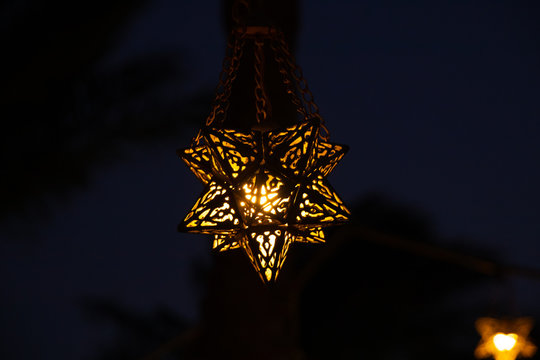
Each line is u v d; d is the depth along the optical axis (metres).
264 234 1.87
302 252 6.51
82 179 5.25
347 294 6.55
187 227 1.88
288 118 3.73
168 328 7.69
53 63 5.00
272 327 4.18
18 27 4.93
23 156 5.13
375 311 6.52
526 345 4.98
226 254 4.25
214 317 4.22
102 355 7.68
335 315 6.50
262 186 1.87
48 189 5.24
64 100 5.20
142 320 7.76
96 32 4.98
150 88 5.31
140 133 5.21
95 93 5.24
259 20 2.29
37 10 4.93
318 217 1.90
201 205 1.92
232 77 2.35
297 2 4.21
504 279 5.27
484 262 5.34
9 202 5.20
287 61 2.29
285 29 4.14
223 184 1.92
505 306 5.31
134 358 7.50
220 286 4.23
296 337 4.32
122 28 5.21
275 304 4.21
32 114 5.19
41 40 4.93
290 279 4.35
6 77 4.98
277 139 1.90
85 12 4.89
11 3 4.98
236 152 1.89
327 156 2.01
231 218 1.88
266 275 1.86
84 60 5.13
